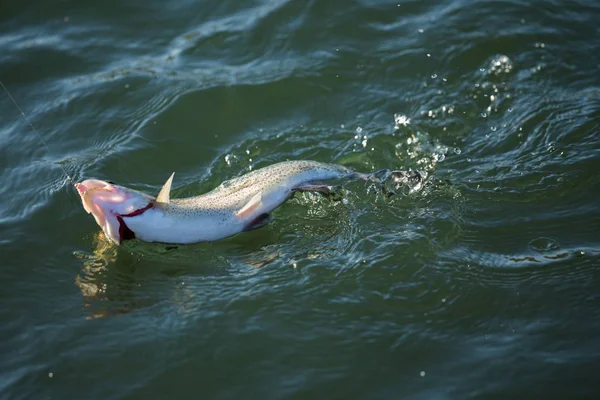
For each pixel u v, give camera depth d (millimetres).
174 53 13617
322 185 9844
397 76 12969
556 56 13102
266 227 9828
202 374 7691
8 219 10094
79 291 8930
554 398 7160
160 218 9180
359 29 13938
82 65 13266
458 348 7836
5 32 14016
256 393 7445
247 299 8594
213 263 9289
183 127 11961
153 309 8578
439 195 10164
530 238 9375
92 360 7898
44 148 11500
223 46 13750
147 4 14688
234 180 9961
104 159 11203
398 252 9070
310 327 8180
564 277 8695
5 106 12359
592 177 10312
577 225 9547
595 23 13797
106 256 9492
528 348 7770
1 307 8680
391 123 11938
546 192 10141
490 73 12867
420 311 8336
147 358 7902
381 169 11008
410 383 7469
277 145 11602
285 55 13469
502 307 8336
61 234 9867
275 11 14328
